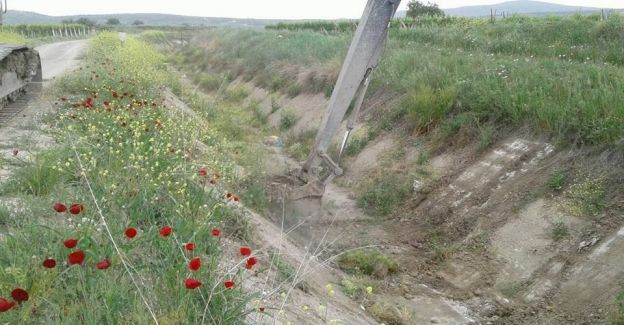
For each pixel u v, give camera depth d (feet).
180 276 13.20
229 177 28.73
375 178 40.98
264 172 34.99
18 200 17.79
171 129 28.91
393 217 35.99
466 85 43.86
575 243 27.20
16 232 14.52
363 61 31.50
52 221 16.14
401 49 65.00
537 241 28.35
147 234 15.34
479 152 37.78
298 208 32.24
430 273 28.60
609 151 30.60
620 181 28.96
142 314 11.32
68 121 29.53
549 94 38.17
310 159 33.37
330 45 78.48
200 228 16.76
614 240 26.12
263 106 72.18
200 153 30.17
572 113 34.12
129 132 25.86
